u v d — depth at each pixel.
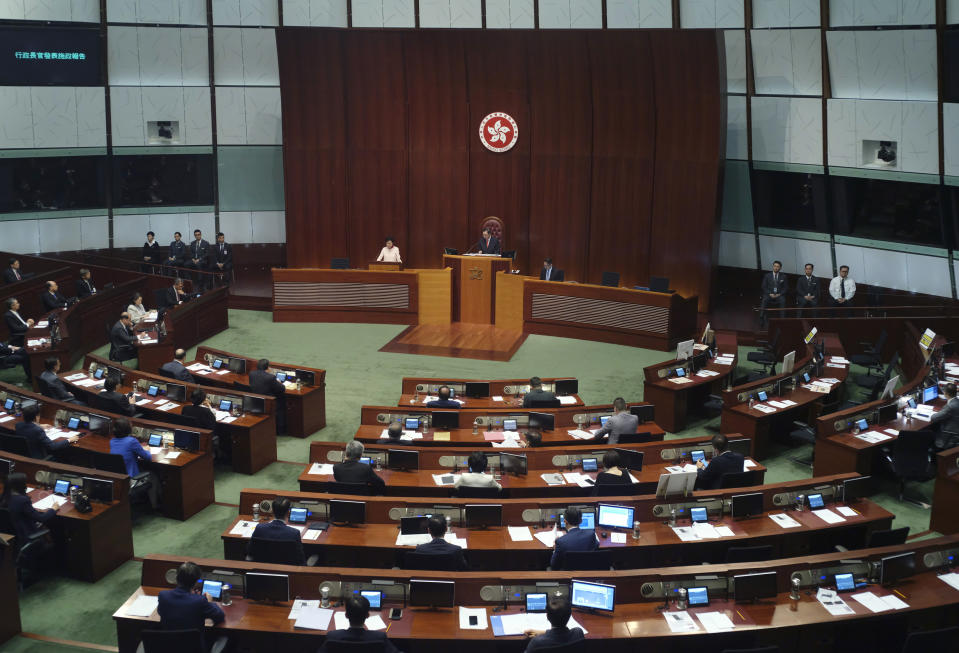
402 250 20.30
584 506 8.78
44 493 9.37
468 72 19.17
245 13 20.80
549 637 6.51
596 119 18.80
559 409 11.59
